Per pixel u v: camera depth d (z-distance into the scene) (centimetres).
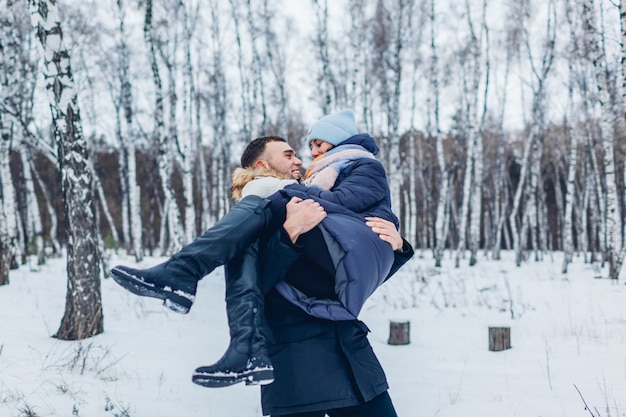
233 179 232
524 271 1855
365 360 204
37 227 1914
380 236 203
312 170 232
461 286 1392
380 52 2045
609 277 1530
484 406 464
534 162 2228
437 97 2172
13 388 444
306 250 197
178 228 1661
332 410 213
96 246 714
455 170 3228
